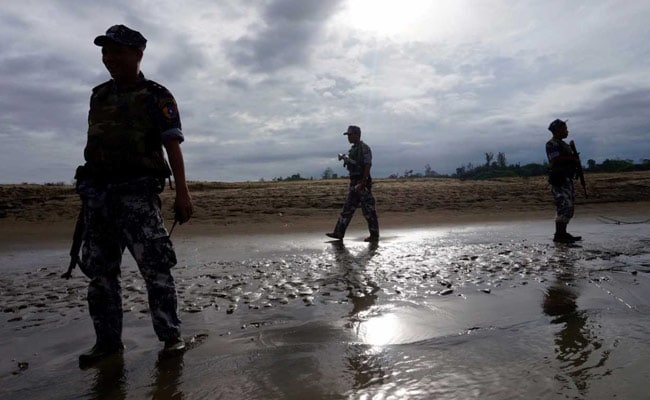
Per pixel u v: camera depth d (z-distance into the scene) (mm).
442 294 3803
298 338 2740
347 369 2176
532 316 3051
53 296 4207
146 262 2604
